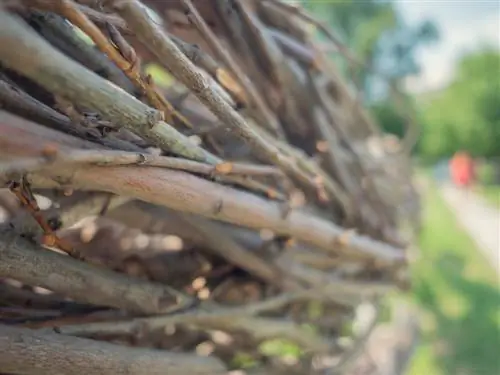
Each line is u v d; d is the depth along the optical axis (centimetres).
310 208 42
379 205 58
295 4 45
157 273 33
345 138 52
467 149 663
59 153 19
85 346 25
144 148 25
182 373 30
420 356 105
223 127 31
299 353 47
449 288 153
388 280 60
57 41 25
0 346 22
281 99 41
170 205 25
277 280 38
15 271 23
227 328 34
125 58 23
